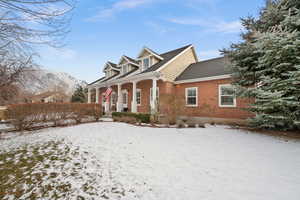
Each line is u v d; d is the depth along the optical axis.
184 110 9.76
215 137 6.18
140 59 15.81
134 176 3.14
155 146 5.01
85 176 3.24
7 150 5.00
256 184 2.73
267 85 6.93
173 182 2.87
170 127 8.52
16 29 3.11
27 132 7.62
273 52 6.13
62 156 4.34
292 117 6.09
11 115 8.01
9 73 6.45
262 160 3.81
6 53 3.87
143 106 15.29
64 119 9.58
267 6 7.19
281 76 6.46
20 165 3.88
